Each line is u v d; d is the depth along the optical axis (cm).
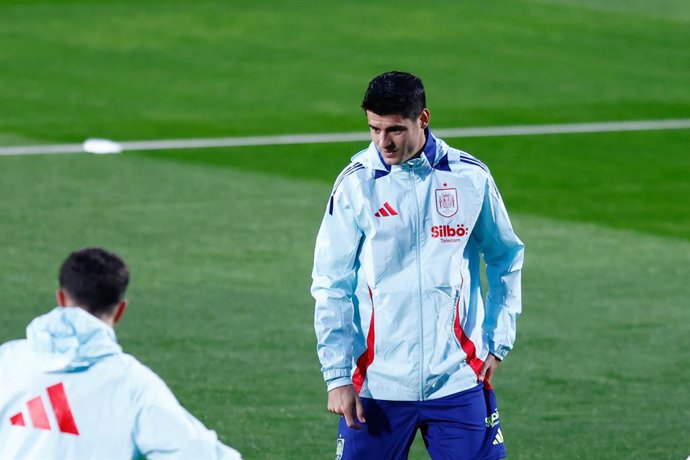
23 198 4094
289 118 5409
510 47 6956
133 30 7088
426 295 1700
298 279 3359
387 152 1672
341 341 1702
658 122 5497
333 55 6662
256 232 3797
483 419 1759
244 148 4903
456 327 1723
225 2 7844
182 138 5028
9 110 5409
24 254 3516
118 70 6222
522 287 3322
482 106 5728
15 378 1317
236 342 2888
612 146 5084
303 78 6159
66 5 7662
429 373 1709
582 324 3052
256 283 3319
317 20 7450
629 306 3192
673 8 8181
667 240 3834
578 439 2395
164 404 1313
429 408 1733
